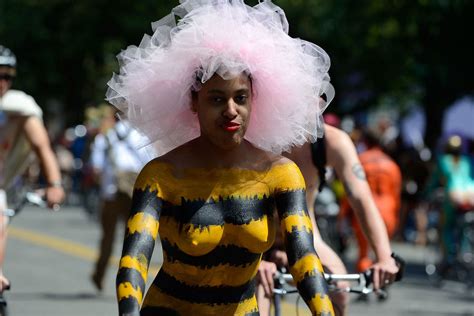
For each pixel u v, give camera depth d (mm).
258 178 7969
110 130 24594
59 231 44094
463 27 43531
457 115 57750
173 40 7965
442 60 44875
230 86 7789
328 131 11547
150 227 7684
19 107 15383
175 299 8039
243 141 8086
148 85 8102
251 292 8164
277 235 11297
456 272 29562
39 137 15398
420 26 44688
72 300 23516
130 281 7441
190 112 8203
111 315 21312
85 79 80000
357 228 25953
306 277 7719
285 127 8219
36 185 39125
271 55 7945
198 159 7949
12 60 15297
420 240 43031
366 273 10992
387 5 45219
